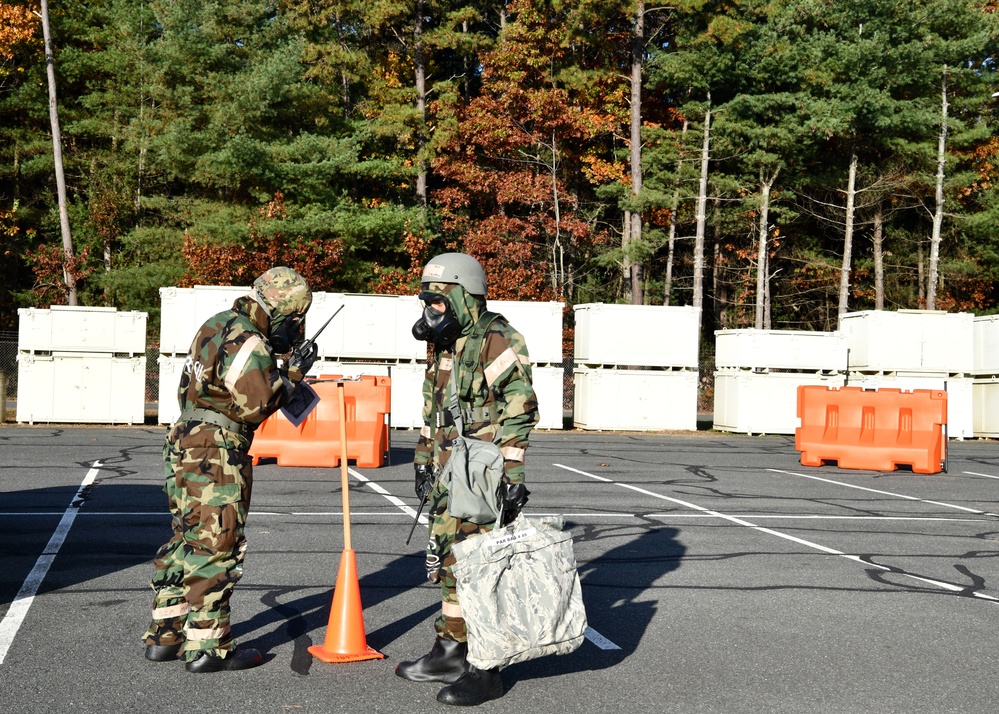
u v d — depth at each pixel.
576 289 39.59
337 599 4.98
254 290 4.75
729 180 36.47
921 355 21.17
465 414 4.50
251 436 4.77
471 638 4.22
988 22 36.78
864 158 40.09
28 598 5.97
